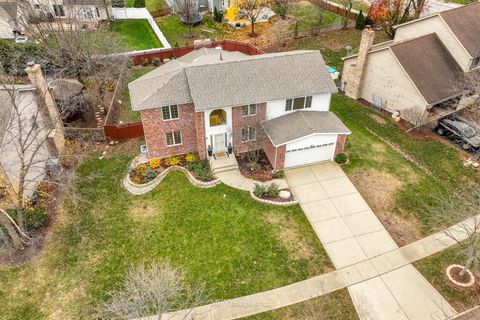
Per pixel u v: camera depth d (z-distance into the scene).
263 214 25.31
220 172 28.73
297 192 26.98
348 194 26.81
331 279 21.45
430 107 32.00
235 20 50.78
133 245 23.59
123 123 34.03
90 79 38.59
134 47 47.38
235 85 27.59
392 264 22.23
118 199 26.94
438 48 34.03
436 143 31.42
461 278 21.27
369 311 19.89
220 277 21.64
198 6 54.59
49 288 21.33
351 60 37.38
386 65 33.56
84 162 30.36
